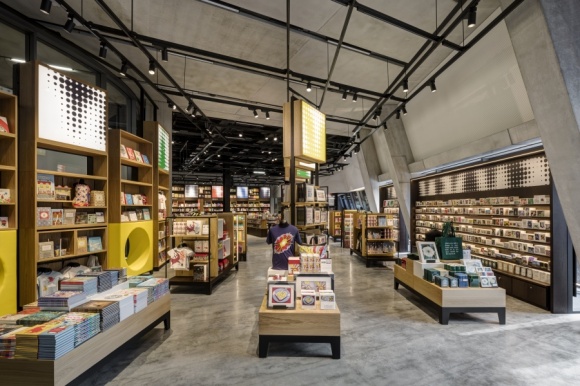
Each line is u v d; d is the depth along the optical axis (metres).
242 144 13.82
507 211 6.09
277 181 28.19
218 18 5.10
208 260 5.68
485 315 4.51
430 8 4.83
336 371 2.92
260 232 17.64
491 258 6.39
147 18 5.09
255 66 6.29
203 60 6.19
